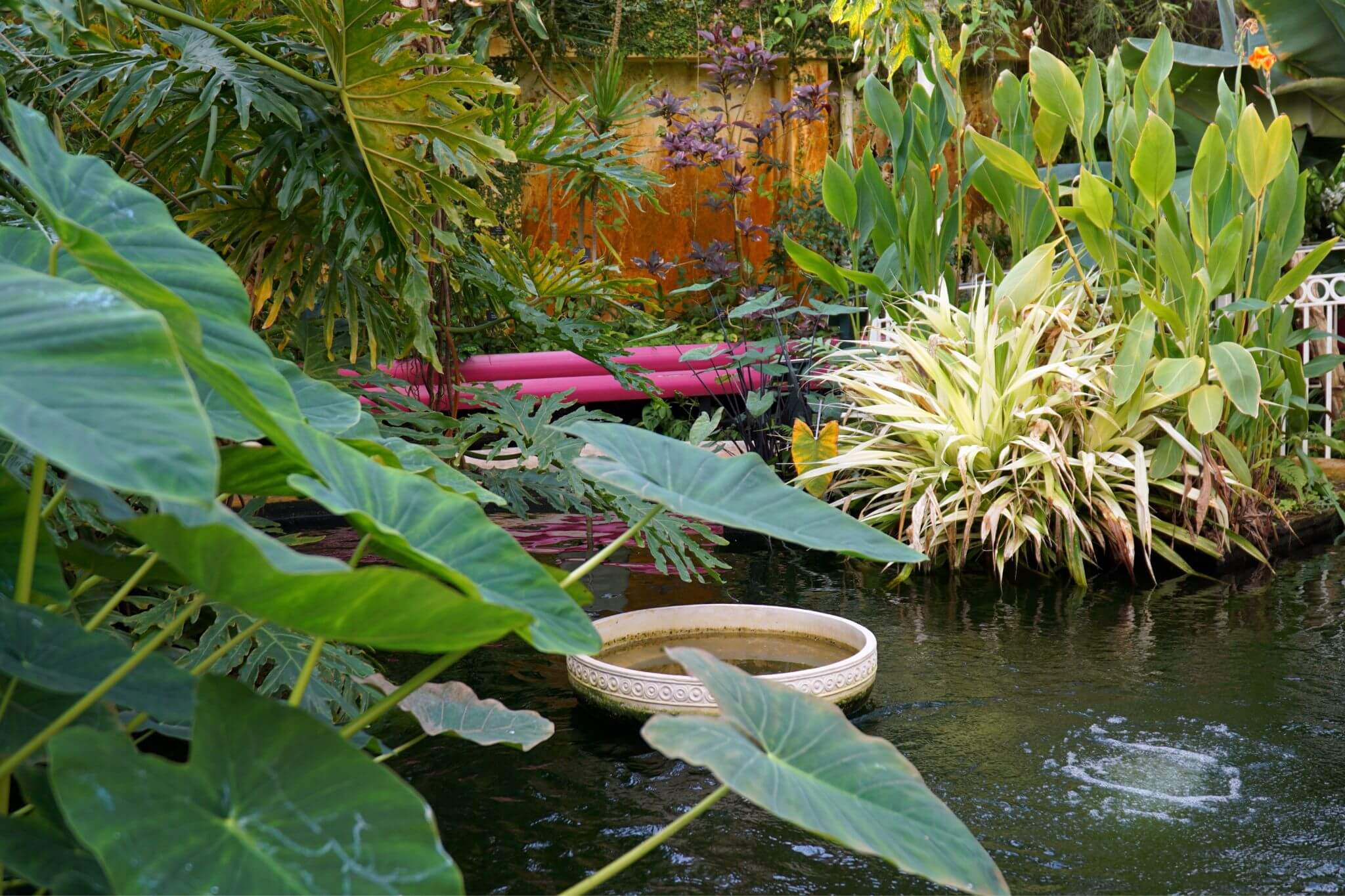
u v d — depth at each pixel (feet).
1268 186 13.33
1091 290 13.73
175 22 7.82
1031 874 5.03
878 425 14.25
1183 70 20.94
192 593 6.54
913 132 15.06
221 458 3.15
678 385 17.13
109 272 2.65
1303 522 13.73
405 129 7.40
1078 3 26.76
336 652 6.57
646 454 4.06
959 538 12.60
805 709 3.55
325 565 2.66
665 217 24.68
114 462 2.07
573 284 11.50
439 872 2.37
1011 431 12.69
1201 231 12.41
